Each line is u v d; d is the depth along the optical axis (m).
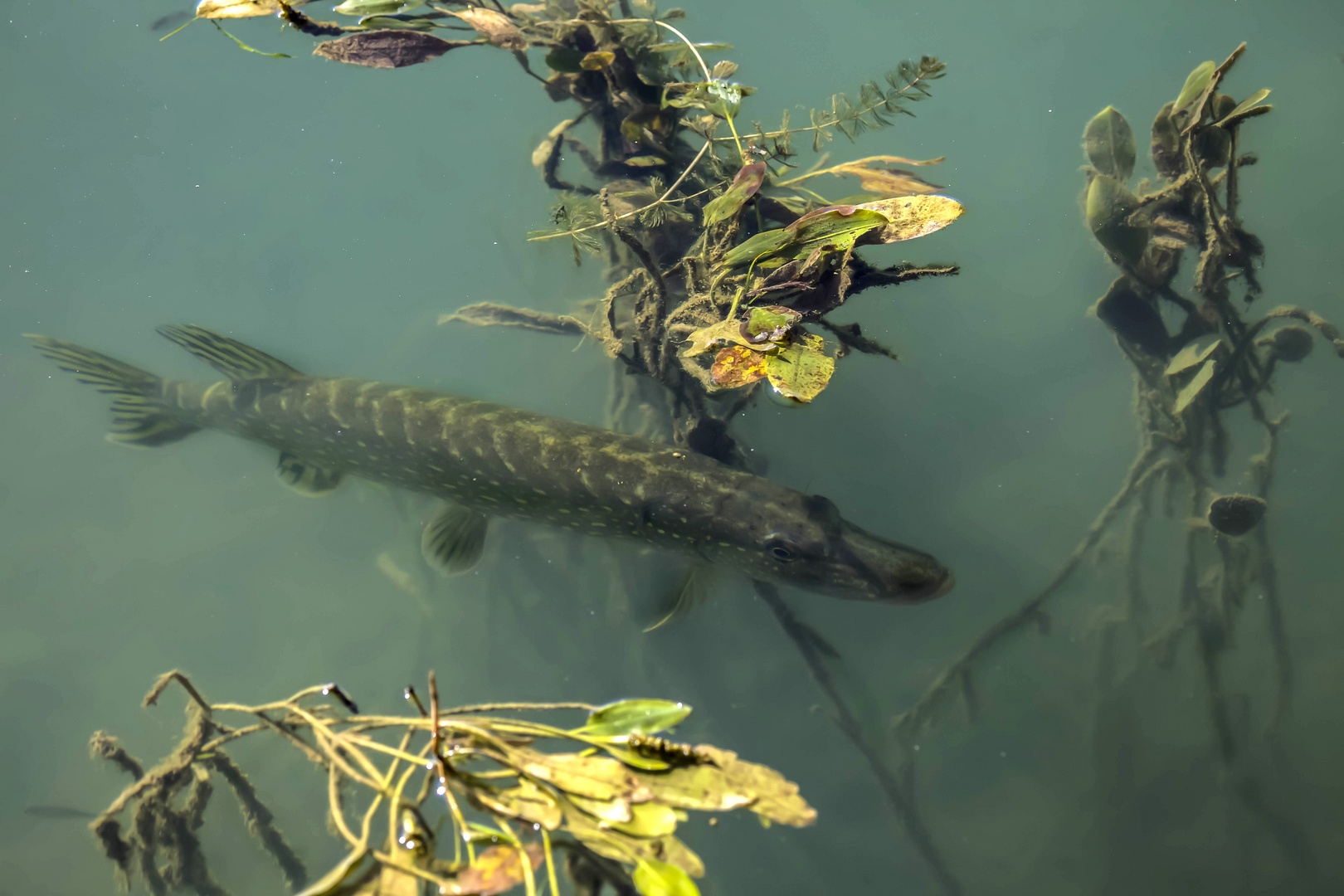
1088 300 1.48
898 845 1.33
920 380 1.48
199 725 1.08
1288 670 1.33
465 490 1.37
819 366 1.13
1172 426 1.33
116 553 1.51
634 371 1.31
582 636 1.44
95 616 1.47
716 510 1.28
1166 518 1.39
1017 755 1.35
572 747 1.40
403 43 1.21
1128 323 1.34
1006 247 1.53
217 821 1.32
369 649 1.46
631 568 1.43
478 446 1.34
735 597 1.41
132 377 1.49
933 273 1.21
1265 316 1.30
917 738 1.35
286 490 1.53
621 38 1.30
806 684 1.38
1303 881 1.27
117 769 1.38
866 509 1.42
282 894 1.29
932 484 1.44
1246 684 1.34
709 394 1.31
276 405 1.41
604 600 1.44
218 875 1.30
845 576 1.26
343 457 1.41
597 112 1.37
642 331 1.29
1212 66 1.25
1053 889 1.30
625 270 1.39
